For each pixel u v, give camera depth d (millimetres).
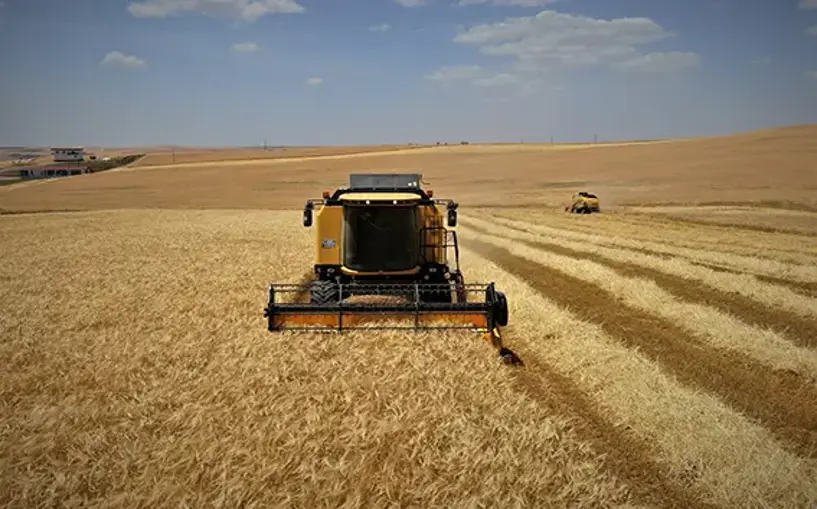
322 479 6738
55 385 9805
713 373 10930
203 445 7430
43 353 11672
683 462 7547
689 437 8148
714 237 34844
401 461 7152
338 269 13773
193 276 20578
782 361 11273
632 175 88062
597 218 51156
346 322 11406
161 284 19141
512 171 103000
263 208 71750
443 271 13789
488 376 9773
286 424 7992
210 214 58250
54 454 7395
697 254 26000
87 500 6500
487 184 90062
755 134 124500
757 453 7727
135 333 13031
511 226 43219
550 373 10945
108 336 12852
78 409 8711
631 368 10859
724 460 7578
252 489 6516
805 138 111062
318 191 90500
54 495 6477
